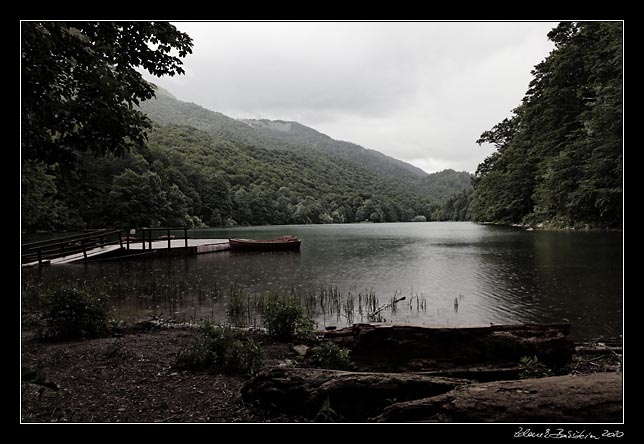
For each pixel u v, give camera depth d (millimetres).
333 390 3719
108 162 59125
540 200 45875
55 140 6211
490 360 5262
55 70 5840
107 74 6305
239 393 4477
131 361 5715
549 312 9984
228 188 100250
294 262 22469
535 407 2922
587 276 14625
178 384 4805
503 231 47125
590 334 8109
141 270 19422
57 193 6727
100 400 4293
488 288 13320
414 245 33062
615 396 2934
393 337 5496
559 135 43250
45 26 5527
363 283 15367
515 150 58875
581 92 39312
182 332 7852
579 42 39625
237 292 13406
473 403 3039
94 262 22719
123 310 11109
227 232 62938
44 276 17250
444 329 5402
